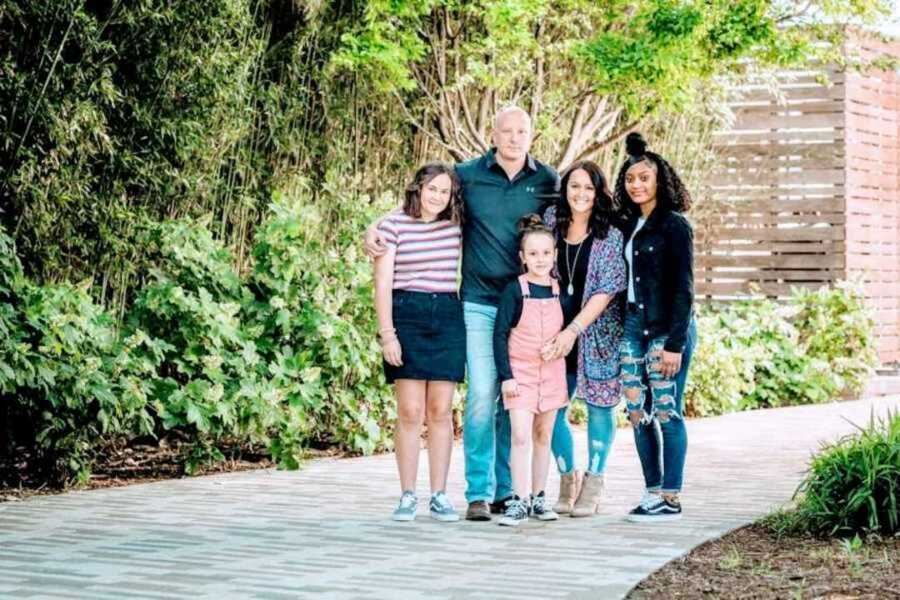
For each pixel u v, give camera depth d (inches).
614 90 375.9
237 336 300.8
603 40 364.5
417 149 411.5
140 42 304.0
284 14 355.9
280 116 353.4
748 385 482.6
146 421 275.9
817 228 559.8
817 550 192.1
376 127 394.6
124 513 232.2
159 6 299.7
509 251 228.8
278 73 357.4
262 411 291.7
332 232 375.9
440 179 225.1
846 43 470.9
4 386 249.0
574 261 227.3
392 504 244.2
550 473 286.0
